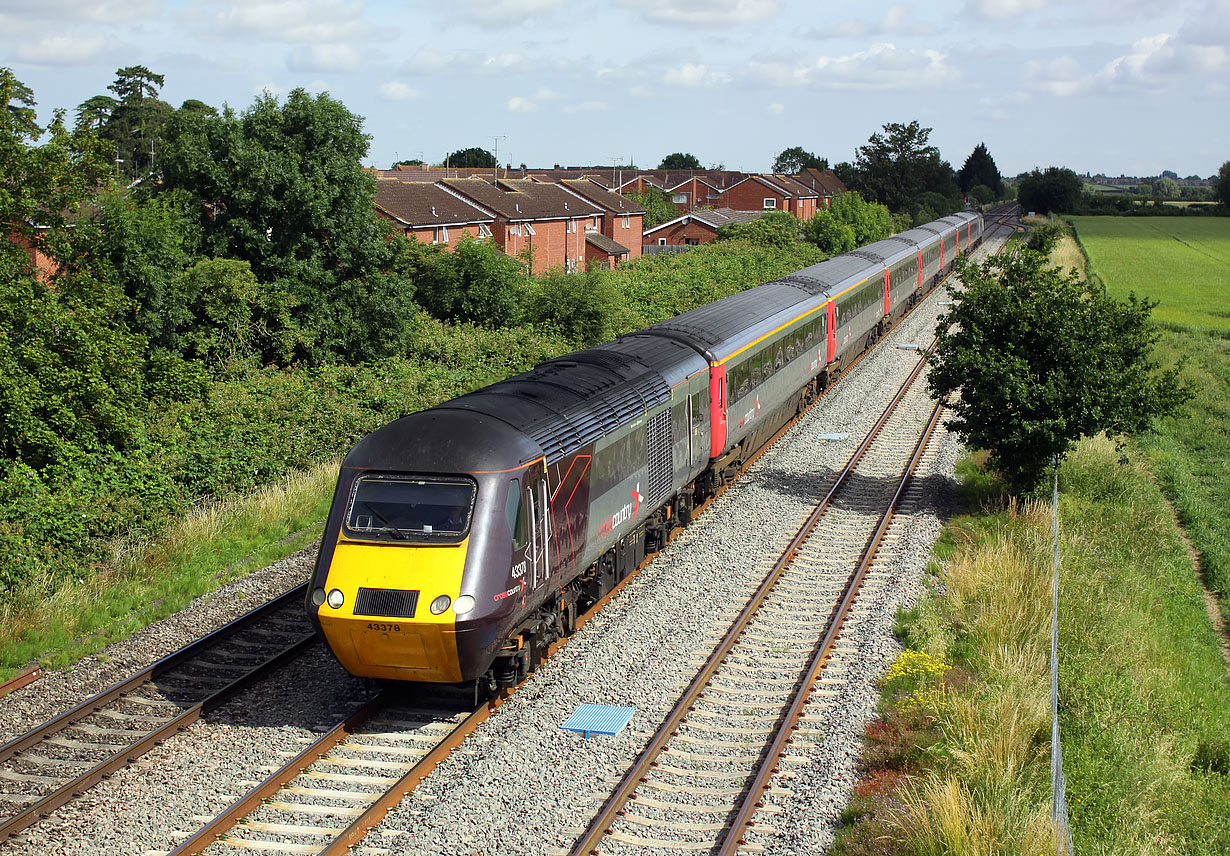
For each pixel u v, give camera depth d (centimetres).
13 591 1339
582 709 1070
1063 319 1794
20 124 2067
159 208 2509
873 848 820
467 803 879
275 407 2164
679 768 962
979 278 1927
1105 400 1744
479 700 1098
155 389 2111
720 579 1481
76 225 2253
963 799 848
